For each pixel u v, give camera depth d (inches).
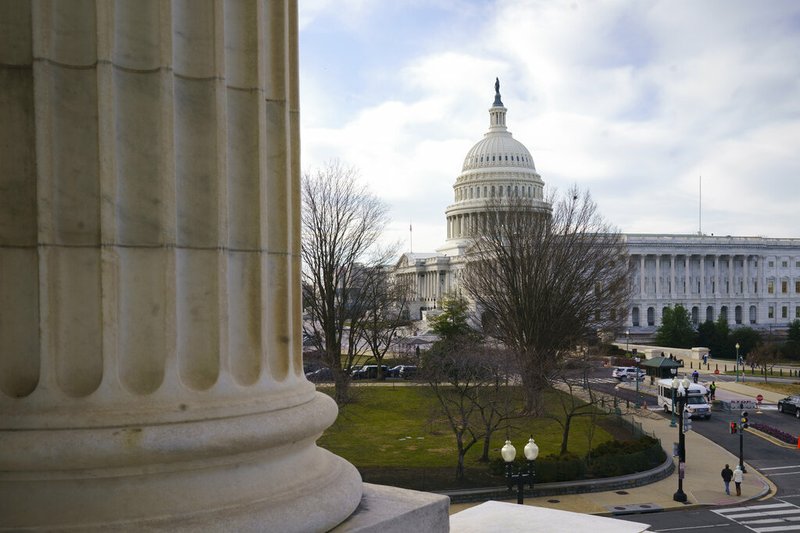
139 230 206.1
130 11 206.4
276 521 206.1
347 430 1897.1
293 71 252.4
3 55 201.8
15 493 190.9
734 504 1341.0
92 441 189.9
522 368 1777.8
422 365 1868.8
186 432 198.7
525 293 2289.6
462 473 1395.2
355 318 2551.7
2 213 201.6
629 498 1366.9
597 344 2417.6
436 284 6624.0
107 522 188.7
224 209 215.6
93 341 203.2
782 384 3048.7
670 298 5876.0
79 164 203.8
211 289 214.4
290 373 239.8
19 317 202.5
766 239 6309.1
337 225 2354.8
